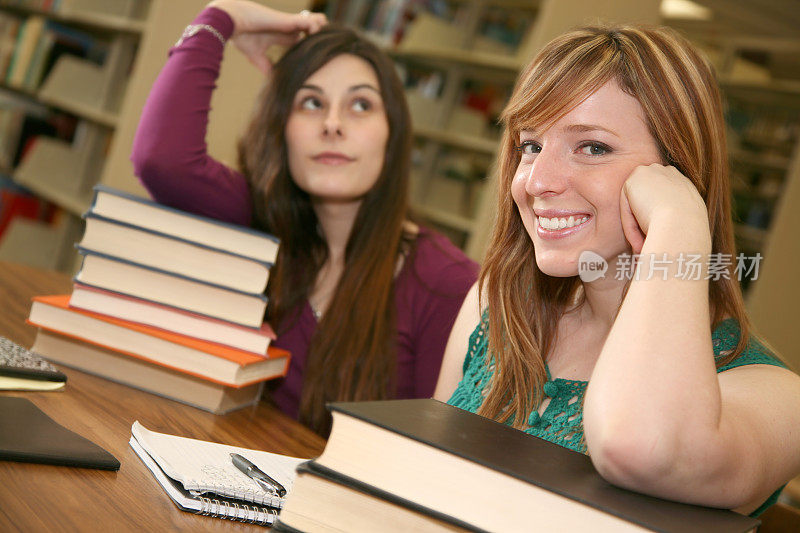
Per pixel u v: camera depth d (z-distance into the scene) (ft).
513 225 3.20
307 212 4.88
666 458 1.89
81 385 3.42
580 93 2.61
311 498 1.90
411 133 4.98
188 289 3.66
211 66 4.70
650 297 2.12
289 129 4.74
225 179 4.75
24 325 4.25
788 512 3.28
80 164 13.84
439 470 1.82
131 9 12.92
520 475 1.75
